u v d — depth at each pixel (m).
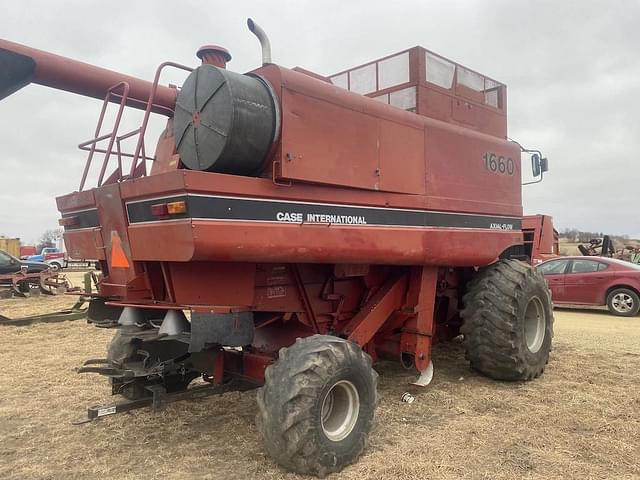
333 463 3.48
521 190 6.47
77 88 4.12
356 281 5.30
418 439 4.07
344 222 4.14
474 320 5.59
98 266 5.19
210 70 3.68
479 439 4.06
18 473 3.56
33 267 18.94
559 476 3.42
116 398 5.25
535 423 4.39
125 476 3.50
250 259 3.52
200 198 3.24
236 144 3.52
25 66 3.69
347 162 4.12
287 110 3.70
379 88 5.88
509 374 5.55
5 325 10.27
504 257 6.60
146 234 3.59
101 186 4.02
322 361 3.52
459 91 5.98
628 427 4.26
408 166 4.73
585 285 12.16
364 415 3.79
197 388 4.25
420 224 4.86
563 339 8.22
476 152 5.65
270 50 3.98
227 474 3.50
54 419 4.65
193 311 3.64
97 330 9.79
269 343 4.85
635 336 8.56
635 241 31.44
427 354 5.27
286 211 3.72
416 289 5.19
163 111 4.73
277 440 3.38
